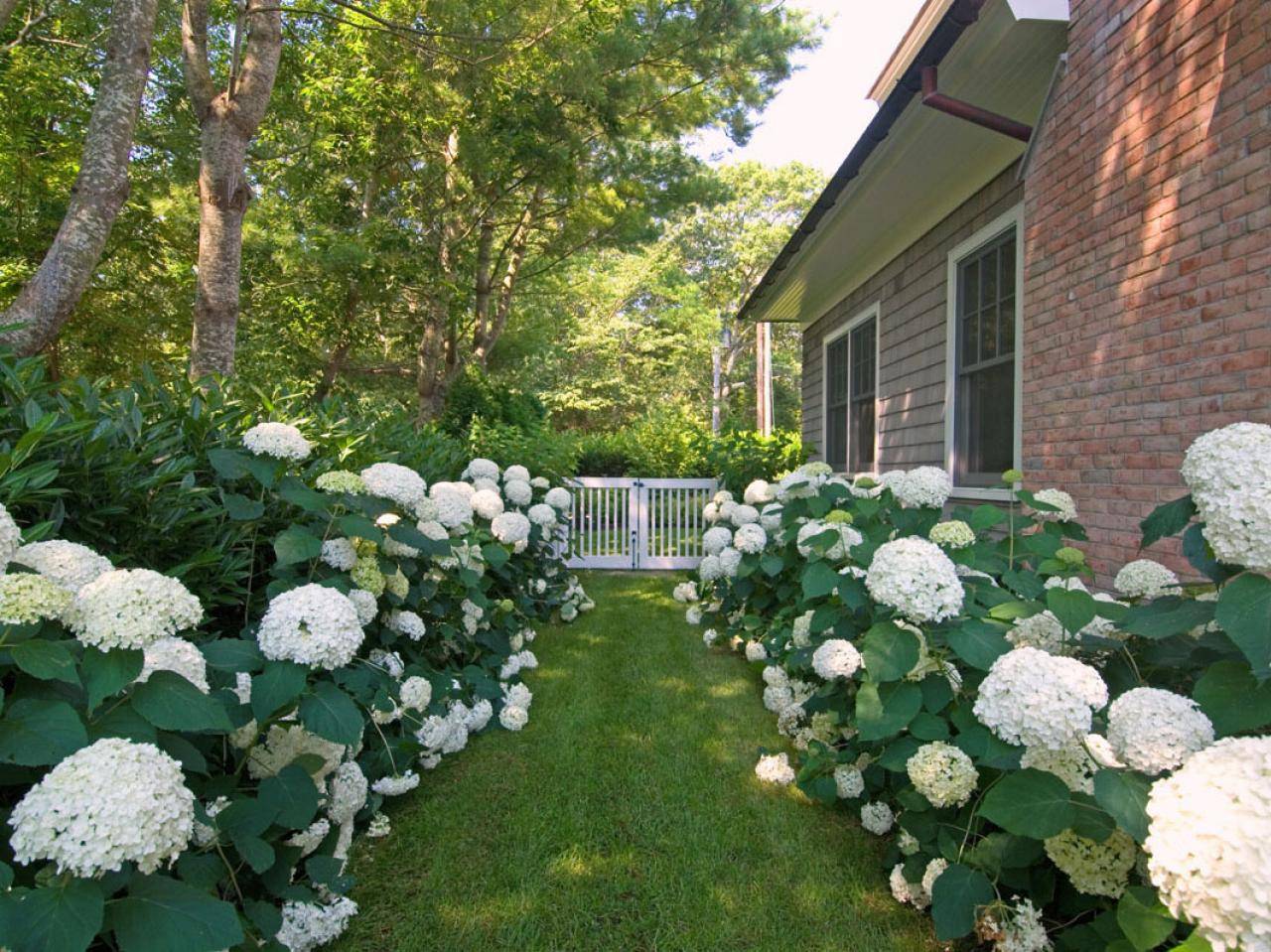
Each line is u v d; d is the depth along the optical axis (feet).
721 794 8.69
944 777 5.59
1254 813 3.06
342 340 38.70
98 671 3.94
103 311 34.09
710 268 110.11
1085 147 11.30
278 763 5.61
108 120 12.28
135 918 3.37
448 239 37.52
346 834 6.59
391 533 8.38
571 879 7.00
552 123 31.42
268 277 35.88
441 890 6.81
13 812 3.50
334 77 31.48
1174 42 9.39
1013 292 15.46
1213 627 5.47
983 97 13.88
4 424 6.30
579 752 9.87
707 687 12.69
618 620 17.89
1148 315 9.87
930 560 5.89
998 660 4.86
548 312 65.57
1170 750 3.90
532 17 24.59
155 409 8.03
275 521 8.21
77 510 6.22
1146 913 3.78
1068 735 4.29
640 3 31.89
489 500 13.56
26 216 30.86
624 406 106.32
